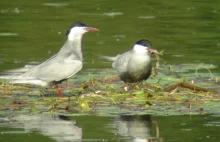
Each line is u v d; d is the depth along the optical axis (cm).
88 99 1386
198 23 2272
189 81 1579
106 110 1320
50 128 1195
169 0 2666
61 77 1428
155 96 1409
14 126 1207
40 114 1291
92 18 2330
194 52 1886
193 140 1123
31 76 1428
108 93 1429
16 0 2648
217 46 1955
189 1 2647
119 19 2323
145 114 1297
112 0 2662
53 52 1877
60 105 1346
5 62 1747
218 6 2545
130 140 1126
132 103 1372
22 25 2223
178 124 1229
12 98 1402
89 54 1867
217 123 1234
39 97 1415
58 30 2159
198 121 1249
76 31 1484
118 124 1227
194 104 1366
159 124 1229
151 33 2127
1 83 1528
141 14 2411
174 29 2183
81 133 1163
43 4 2577
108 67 1738
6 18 2316
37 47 1936
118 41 2020
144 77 1512
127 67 1494
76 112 1304
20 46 1948
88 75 1636
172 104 1369
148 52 1486
